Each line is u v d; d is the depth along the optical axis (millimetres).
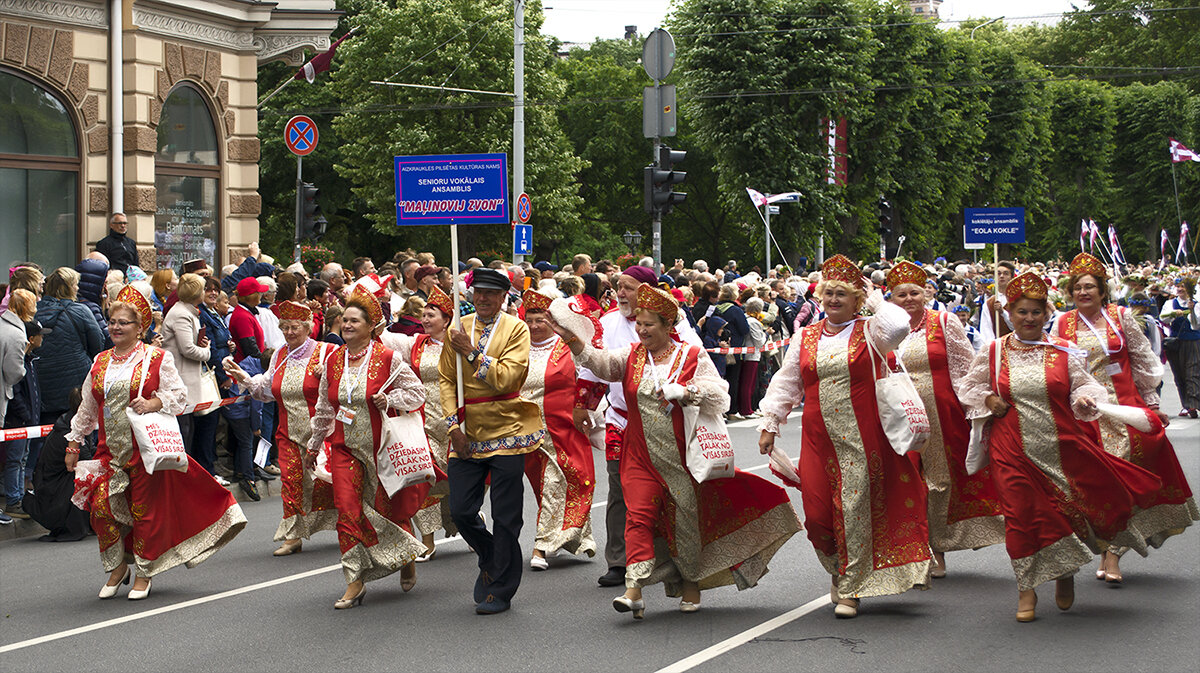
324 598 7684
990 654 6195
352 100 44656
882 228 39562
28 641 6758
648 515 6848
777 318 19281
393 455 7426
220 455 12500
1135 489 7383
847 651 6270
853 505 6793
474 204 8375
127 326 7707
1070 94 66688
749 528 7031
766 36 41094
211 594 7832
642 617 7016
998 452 6984
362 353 7504
